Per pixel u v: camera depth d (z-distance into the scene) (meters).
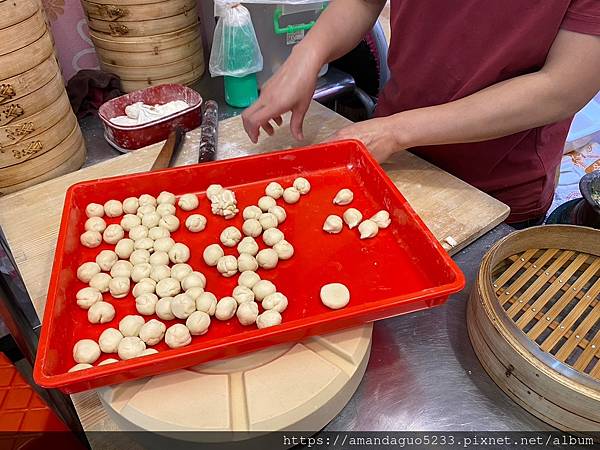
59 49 1.37
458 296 0.76
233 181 0.93
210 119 1.12
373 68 1.56
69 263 0.76
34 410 0.94
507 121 0.82
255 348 0.59
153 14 1.24
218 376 0.58
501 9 0.84
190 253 0.82
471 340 0.68
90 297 0.72
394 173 0.99
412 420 0.61
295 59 1.00
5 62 0.88
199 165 0.90
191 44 1.36
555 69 0.78
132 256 0.80
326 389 0.57
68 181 1.00
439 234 0.85
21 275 0.81
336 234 0.83
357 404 0.62
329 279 0.76
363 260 0.78
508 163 1.04
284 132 1.12
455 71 0.95
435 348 0.68
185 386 0.57
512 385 0.60
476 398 0.63
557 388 0.55
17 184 1.01
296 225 0.85
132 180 0.88
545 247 0.78
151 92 1.26
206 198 0.91
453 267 0.66
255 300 0.73
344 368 0.60
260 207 0.88
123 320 0.68
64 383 0.53
